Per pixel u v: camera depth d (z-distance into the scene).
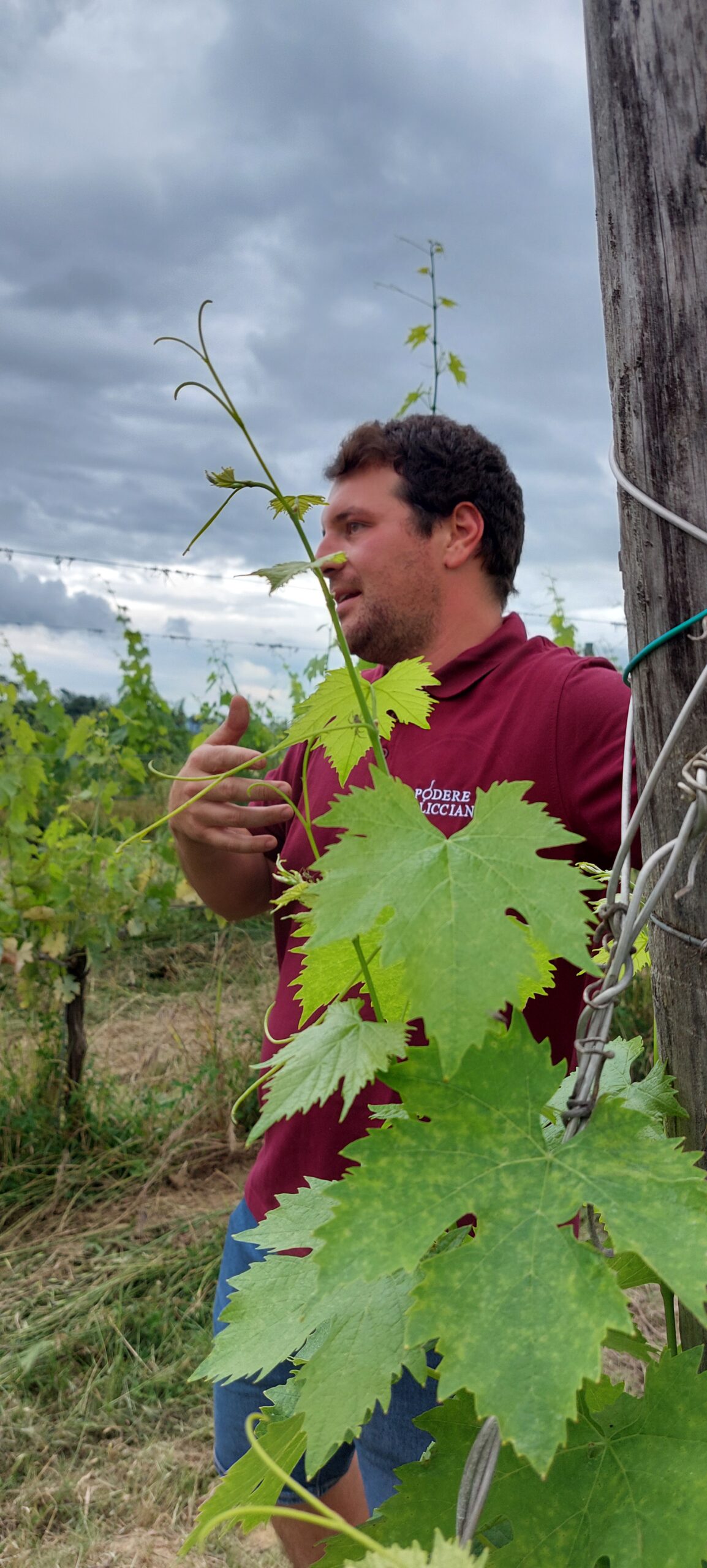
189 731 11.00
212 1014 6.18
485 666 1.89
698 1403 0.68
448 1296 0.59
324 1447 0.66
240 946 7.22
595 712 1.69
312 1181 0.91
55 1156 4.57
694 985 0.93
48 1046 5.06
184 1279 3.79
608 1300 0.57
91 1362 3.41
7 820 5.44
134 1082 5.31
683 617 0.92
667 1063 0.97
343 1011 0.77
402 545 1.99
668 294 0.90
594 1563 0.66
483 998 0.58
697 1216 0.59
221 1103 4.77
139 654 9.88
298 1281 0.82
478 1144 0.65
